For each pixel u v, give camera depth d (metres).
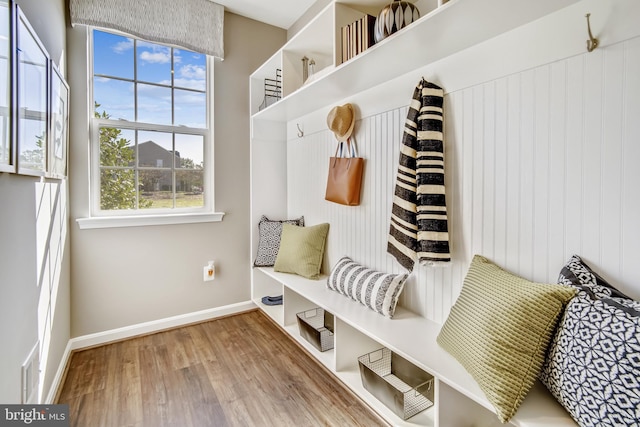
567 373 0.88
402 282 1.71
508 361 0.98
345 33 1.69
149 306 2.45
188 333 2.46
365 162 2.03
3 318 1.03
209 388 1.79
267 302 2.78
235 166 2.78
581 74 1.08
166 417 1.56
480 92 1.38
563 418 0.92
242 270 2.87
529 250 1.23
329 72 1.73
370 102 1.96
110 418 1.55
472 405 1.23
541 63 1.18
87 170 2.17
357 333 1.81
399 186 1.58
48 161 1.51
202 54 2.62
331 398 1.71
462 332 1.19
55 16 1.76
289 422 1.53
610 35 1.00
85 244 2.19
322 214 2.49
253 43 2.82
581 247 1.09
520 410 0.96
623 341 0.77
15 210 1.13
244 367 2.00
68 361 2.04
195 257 2.63
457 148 1.49
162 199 2.50
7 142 1.04
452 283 1.53
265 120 2.86
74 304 2.17
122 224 2.30
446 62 1.51
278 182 2.95
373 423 1.52
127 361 2.05
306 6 2.60
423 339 1.42
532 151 1.21
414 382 1.68
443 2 1.12
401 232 1.56
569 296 0.96
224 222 2.75
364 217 2.05
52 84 1.58
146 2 2.28
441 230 1.47
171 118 2.51
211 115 2.65
